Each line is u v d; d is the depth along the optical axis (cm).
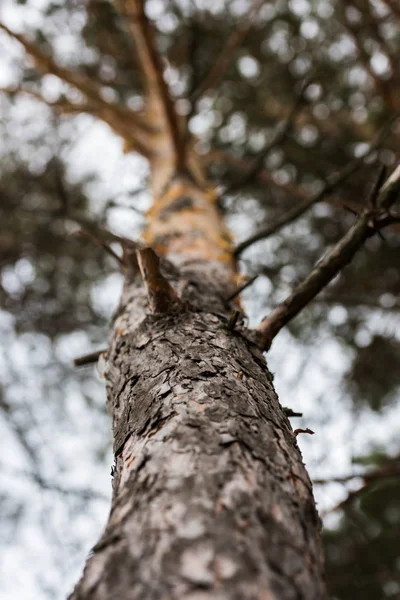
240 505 82
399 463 313
